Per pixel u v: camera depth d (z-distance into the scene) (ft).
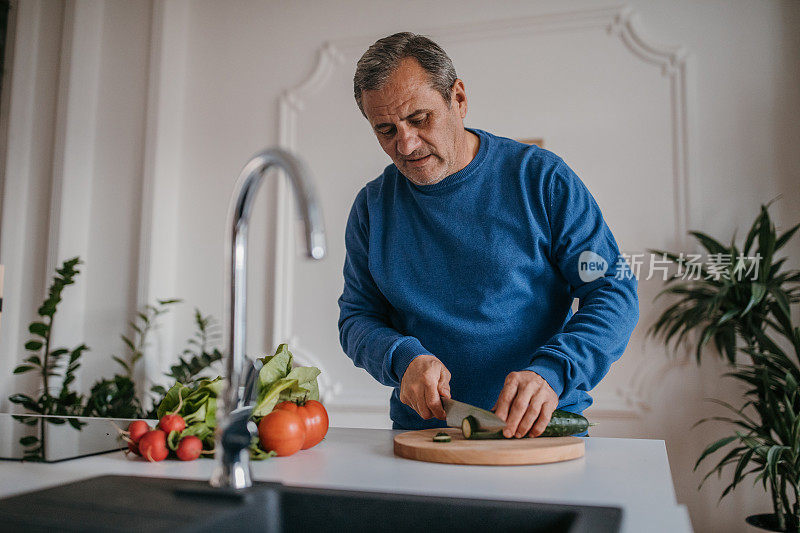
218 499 2.25
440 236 4.37
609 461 3.02
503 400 3.34
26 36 10.73
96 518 1.97
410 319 4.49
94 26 10.84
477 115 9.59
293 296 10.09
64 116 10.46
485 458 2.94
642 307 8.79
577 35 9.33
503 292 4.24
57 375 9.09
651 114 8.99
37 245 10.56
